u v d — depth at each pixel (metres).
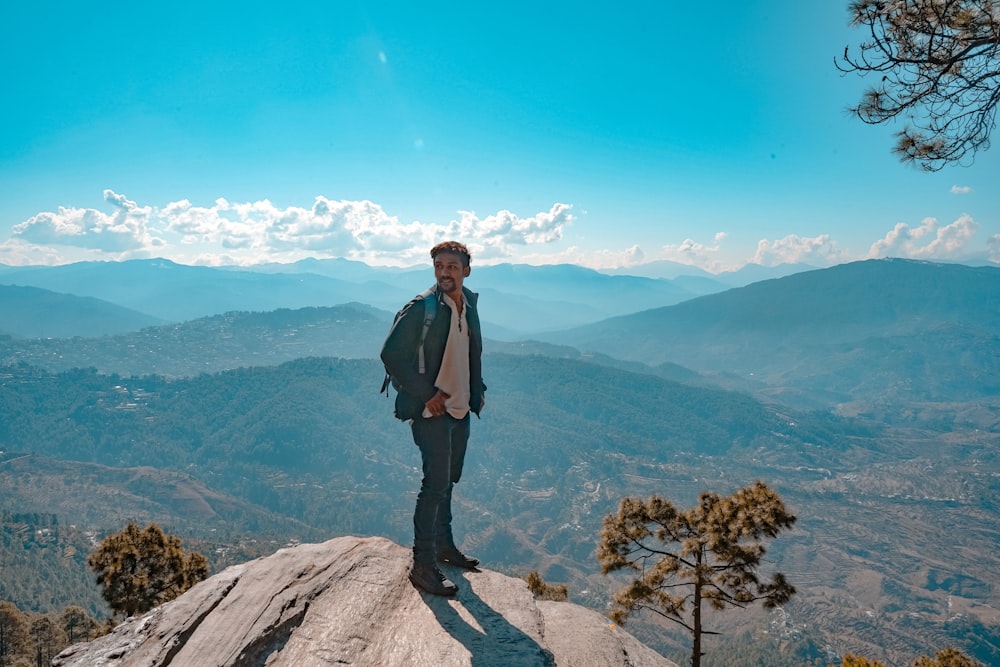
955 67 7.25
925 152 7.73
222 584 3.59
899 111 7.75
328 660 2.84
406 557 4.14
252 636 2.96
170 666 2.83
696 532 13.64
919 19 6.99
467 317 3.97
